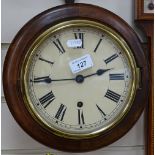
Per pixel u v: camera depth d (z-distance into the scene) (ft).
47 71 2.76
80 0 3.19
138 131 3.28
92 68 2.80
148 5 3.10
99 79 2.80
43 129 2.74
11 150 3.21
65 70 2.77
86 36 2.79
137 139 3.28
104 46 2.81
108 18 2.79
